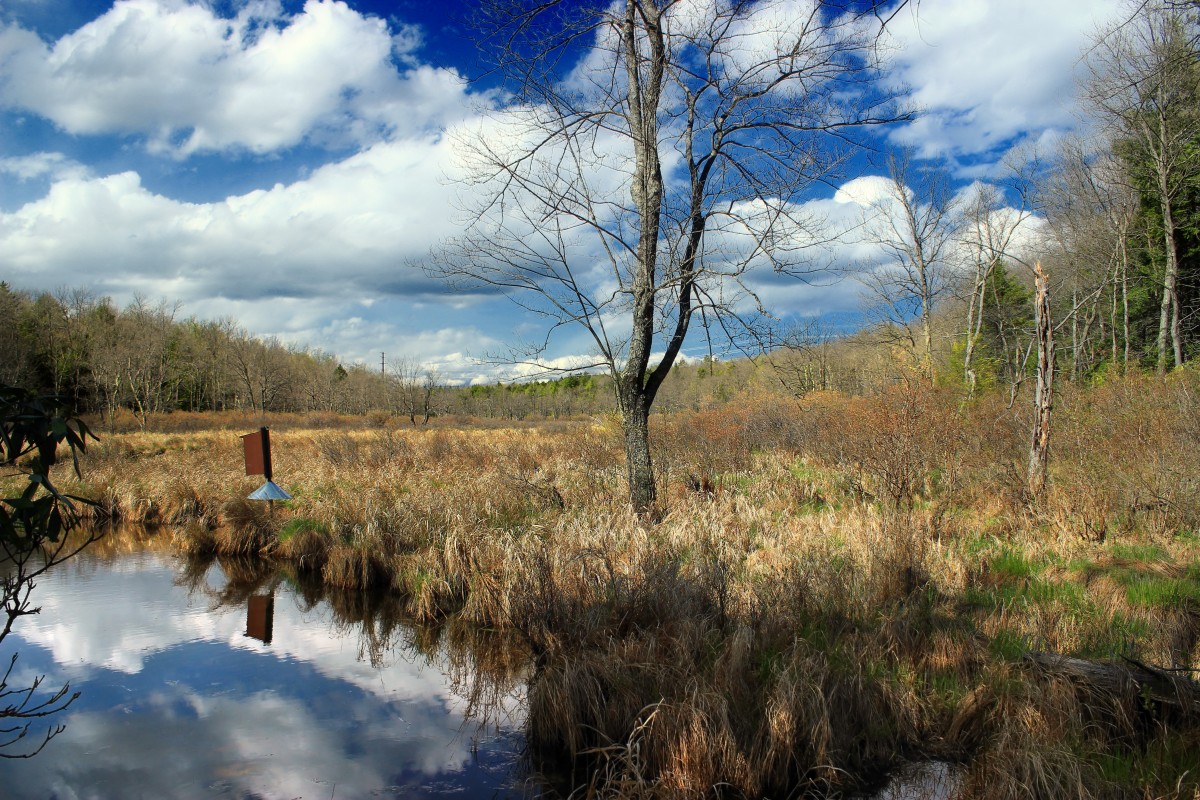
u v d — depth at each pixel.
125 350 50.31
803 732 4.49
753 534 9.33
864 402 12.94
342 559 9.62
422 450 20.25
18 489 12.91
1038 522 9.34
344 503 11.80
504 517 10.54
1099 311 26.00
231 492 14.38
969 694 4.80
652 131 9.80
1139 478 9.44
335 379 75.81
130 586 9.99
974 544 8.44
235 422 48.00
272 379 64.25
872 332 25.70
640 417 10.44
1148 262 24.83
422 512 10.72
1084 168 25.27
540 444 21.11
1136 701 4.51
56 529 2.57
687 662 5.23
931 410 10.89
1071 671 4.74
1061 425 12.73
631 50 9.84
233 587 9.87
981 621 6.06
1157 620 5.82
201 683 6.46
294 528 11.49
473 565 8.34
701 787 4.20
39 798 4.53
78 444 2.64
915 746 4.68
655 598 6.48
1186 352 22.91
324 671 6.79
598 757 4.58
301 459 19.98
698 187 10.12
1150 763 3.97
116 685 6.46
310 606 8.95
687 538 8.65
